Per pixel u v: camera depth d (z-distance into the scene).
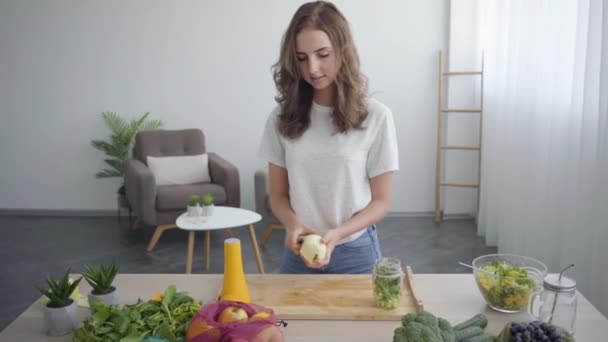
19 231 4.44
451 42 4.55
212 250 3.84
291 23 1.34
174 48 4.77
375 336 1.14
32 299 3.01
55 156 4.97
